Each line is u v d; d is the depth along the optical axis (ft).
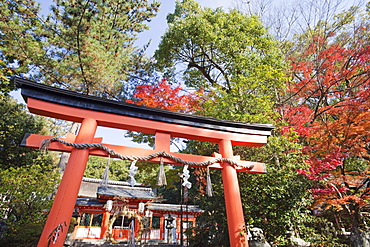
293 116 31.53
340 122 27.61
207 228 29.07
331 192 25.98
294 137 26.21
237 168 18.15
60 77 36.76
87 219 48.80
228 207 16.33
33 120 48.06
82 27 34.14
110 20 40.65
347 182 28.43
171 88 36.73
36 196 24.39
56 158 57.36
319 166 24.48
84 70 35.83
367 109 25.58
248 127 19.99
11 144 40.52
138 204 50.85
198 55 42.39
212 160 17.47
